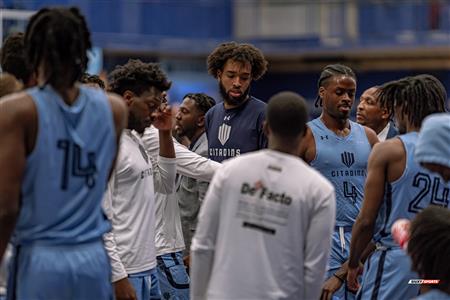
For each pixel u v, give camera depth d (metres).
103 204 5.42
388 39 23.66
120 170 5.59
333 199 4.54
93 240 4.42
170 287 6.77
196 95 7.84
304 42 24.12
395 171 5.23
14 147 4.11
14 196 4.14
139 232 5.70
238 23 25.08
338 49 23.95
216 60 6.67
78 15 4.37
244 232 4.50
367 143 6.63
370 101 7.61
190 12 24.61
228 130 6.67
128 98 5.67
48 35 4.19
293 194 4.48
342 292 6.40
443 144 4.45
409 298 5.32
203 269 4.63
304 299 4.56
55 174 4.21
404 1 23.97
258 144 6.58
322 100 6.62
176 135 8.01
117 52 23.27
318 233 4.49
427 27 23.78
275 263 4.47
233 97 6.61
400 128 5.49
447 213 4.10
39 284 4.24
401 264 5.31
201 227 4.62
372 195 5.28
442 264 4.00
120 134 4.53
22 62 5.00
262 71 6.78
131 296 5.37
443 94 5.42
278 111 4.53
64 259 4.28
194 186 7.33
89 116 4.30
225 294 4.49
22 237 4.30
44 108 4.18
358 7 24.36
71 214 4.30
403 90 5.38
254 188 4.52
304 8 24.66
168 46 23.86
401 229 4.61
